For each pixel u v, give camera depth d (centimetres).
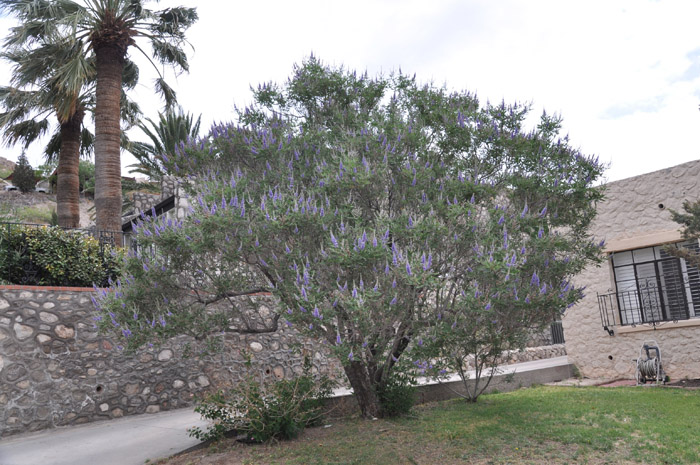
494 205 638
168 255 646
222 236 568
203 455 645
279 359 1153
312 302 509
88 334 898
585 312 1341
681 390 1009
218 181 630
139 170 2536
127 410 918
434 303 640
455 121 707
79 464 616
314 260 571
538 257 619
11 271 886
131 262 674
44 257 917
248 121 771
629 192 1275
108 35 1343
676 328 1171
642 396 945
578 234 759
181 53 1552
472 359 1117
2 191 3700
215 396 712
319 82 772
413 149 683
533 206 685
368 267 546
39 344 838
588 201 709
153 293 668
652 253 1245
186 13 1510
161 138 2323
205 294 770
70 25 1256
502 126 716
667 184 1212
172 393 982
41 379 829
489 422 764
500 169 705
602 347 1302
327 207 583
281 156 666
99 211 1303
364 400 830
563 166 677
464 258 618
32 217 3297
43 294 859
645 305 1244
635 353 1239
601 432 662
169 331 643
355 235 552
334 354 555
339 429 760
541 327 690
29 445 717
